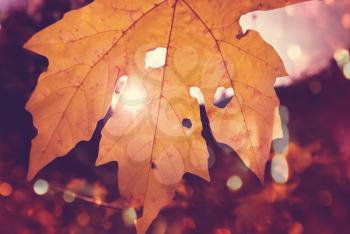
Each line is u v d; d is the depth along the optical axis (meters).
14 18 1.18
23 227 1.02
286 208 0.98
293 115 1.18
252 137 0.31
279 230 0.94
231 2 0.31
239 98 0.31
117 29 0.30
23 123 1.23
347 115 1.16
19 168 1.14
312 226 0.94
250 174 1.07
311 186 1.02
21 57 1.23
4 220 1.03
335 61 1.04
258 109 0.31
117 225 0.99
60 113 0.30
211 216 0.98
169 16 0.31
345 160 1.07
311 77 1.12
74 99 0.30
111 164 1.14
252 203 0.99
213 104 0.31
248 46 0.31
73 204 1.06
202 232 0.94
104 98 0.31
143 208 0.32
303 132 1.15
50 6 1.15
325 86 1.15
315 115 1.17
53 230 1.00
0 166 1.14
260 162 0.31
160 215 0.99
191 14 0.31
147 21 0.31
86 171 1.12
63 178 1.11
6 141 1.19
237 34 0.31
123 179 0.31
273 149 1.10
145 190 0.32
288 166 1.06
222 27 0.31
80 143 1.16
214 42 0.31
